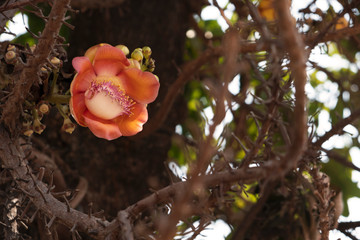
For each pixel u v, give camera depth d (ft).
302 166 3.14
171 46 5.11
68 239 3.99
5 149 2.88
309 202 3.89
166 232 2.24
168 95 3.70
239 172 2.72
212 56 3.37
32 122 2.98
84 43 4.97
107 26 4.96
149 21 5.07
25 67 2.72
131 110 2.81
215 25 6.53
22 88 2.78
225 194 3.08
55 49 2.76
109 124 2.77
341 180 4.84
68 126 2.96
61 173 4.17
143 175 4.77
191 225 2.72
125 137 4.79
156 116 3.95
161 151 4.87
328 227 3.14
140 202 2.73
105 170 4.69
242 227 3.22
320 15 3.28
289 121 3.55
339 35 3.05
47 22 2.61
